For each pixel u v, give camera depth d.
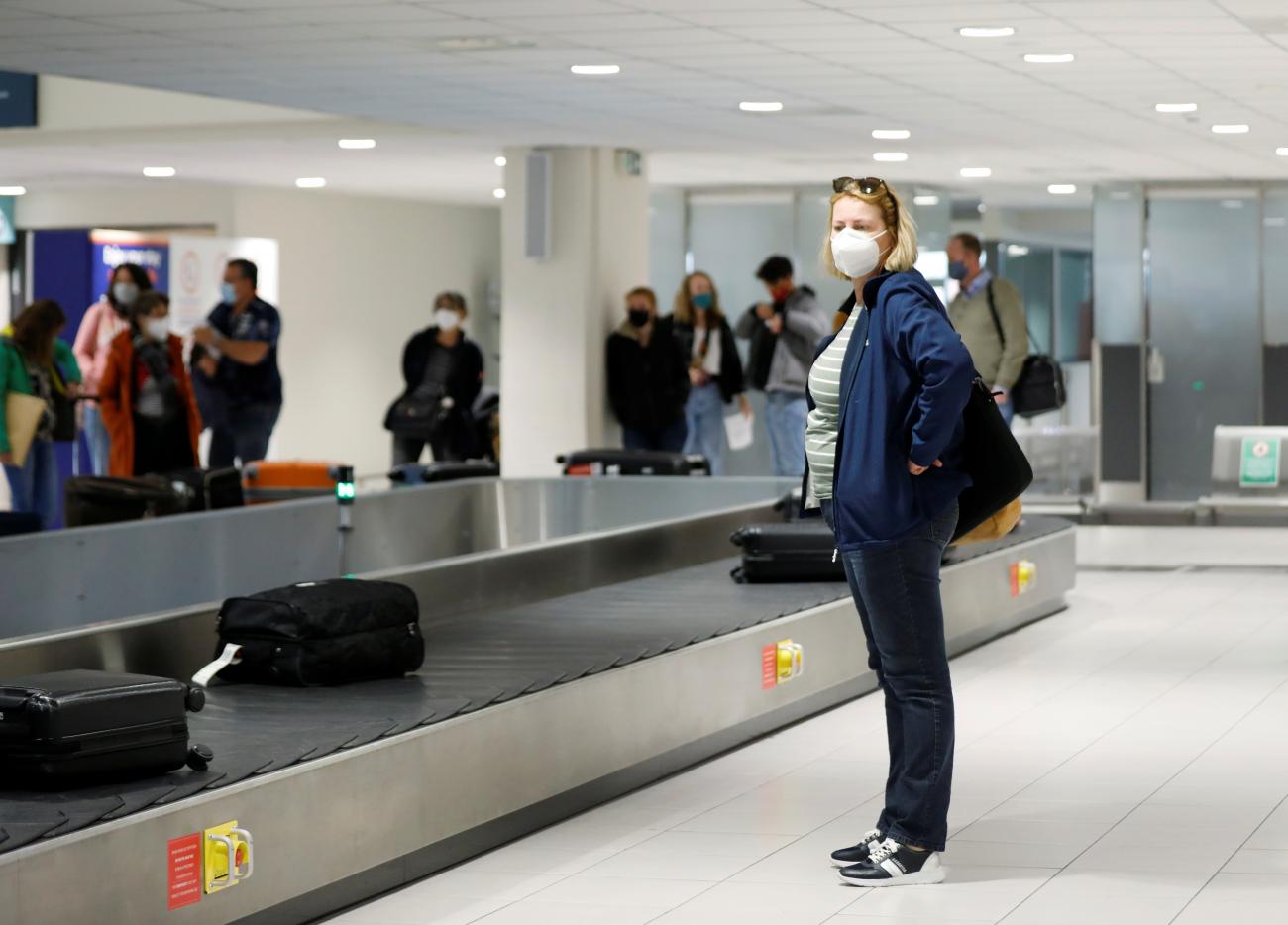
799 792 5.85
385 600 5.58
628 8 8.20
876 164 15.98
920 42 9.09
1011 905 4.53
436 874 4.93
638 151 14.62
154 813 3.92
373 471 20.75
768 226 18.81
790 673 6.88
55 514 11.43
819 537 7.80
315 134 13.68
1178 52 9.38
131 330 11.37
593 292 14.17
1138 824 5.35
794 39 9.00
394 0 8.02
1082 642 8.95
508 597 7.40
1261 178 17.62
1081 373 18.75
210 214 18.55
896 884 4.73
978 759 6.29
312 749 4.48
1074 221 18.83
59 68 10.14
